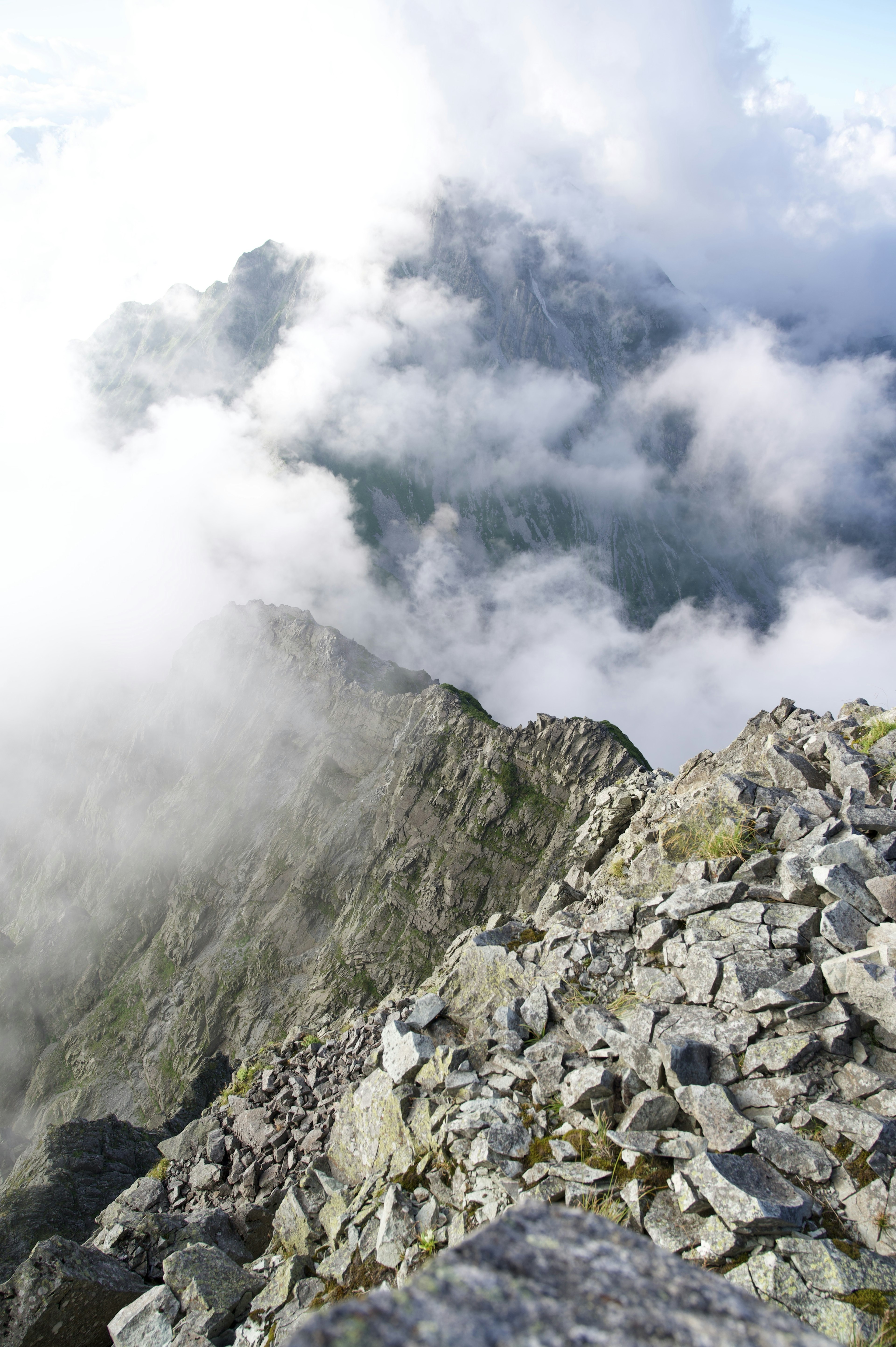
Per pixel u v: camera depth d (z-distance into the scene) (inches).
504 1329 89.4
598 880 707.4
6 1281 930.1
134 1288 523.8
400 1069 519.8
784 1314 102.1
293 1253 487.5
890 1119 337.7
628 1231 118.6
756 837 545.0
